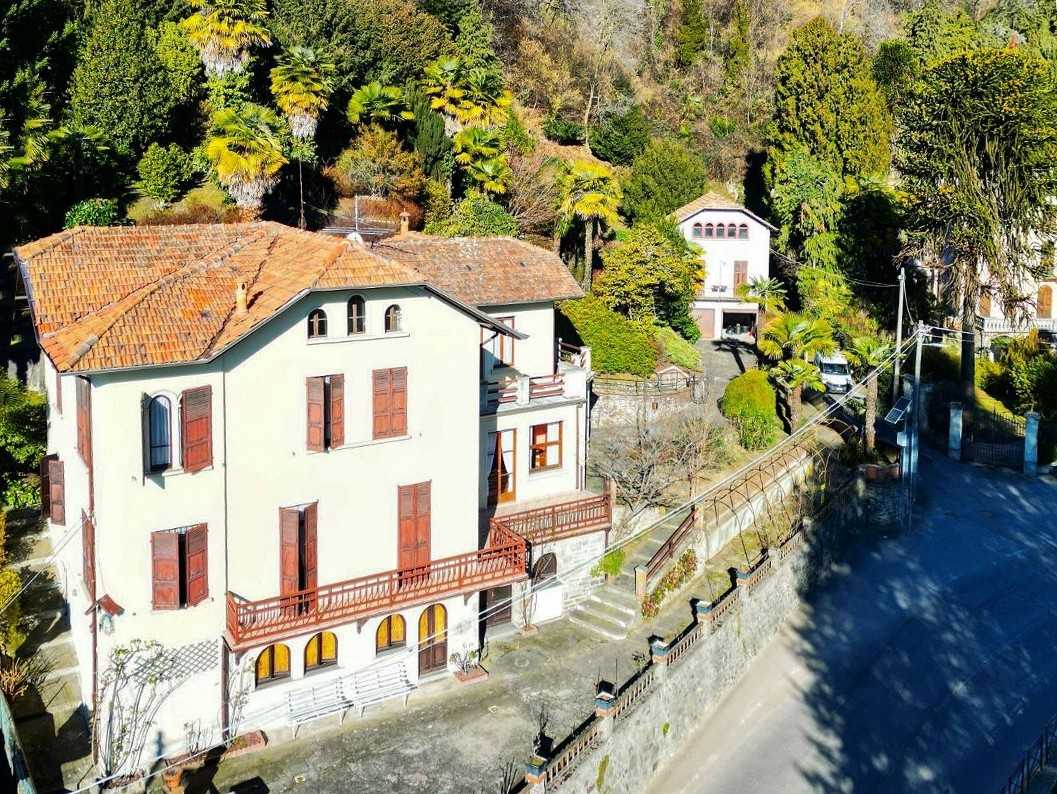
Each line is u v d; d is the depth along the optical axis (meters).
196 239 31.56
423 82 64.81
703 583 38.84
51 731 26.45
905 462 48.53
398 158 58.19
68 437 29.31
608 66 92.06
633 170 77.62
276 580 27.70
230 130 47.66
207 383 25.81
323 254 28.59
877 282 70.12
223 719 26.97
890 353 59.84
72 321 27.08
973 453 57.56
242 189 47.78
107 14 51.81
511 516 34.09
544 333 38.25
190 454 25.62
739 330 71.00
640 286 58.66
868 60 81.38
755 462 47.00
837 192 70.00
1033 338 64.50
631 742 29.36
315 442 27.73
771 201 76.19
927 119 57.69
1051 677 37.34
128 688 25.52
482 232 56.81
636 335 52.97
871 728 34.03
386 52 64.75
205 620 26.47
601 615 35.31
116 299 28.05
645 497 40.88
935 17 98.25
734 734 33.41
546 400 36.50
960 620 40.94
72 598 29.48
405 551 29.97
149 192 51.06
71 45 51.78
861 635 39.62
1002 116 55.22
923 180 58.59
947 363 65.44
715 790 30.59
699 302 69.88
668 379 53.22
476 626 31.67
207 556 26.34
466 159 60.47
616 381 51.22
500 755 27.47
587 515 35.97
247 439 26.67
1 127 43.88
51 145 46.53
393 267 28.45
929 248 58.94
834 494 45.69
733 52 101.25
